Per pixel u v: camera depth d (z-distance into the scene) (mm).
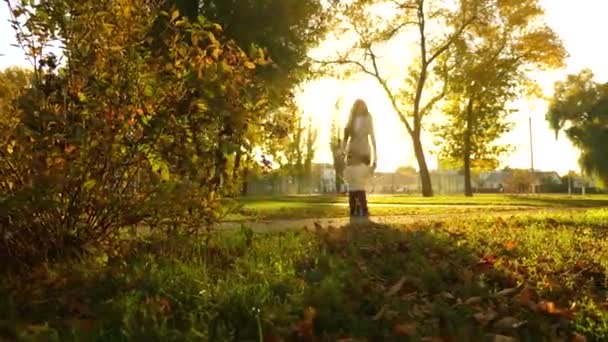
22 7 6031
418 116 40312
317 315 4535
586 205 23266
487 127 44906
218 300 4719
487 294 5430
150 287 5121
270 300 4781
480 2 39281
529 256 7363
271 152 6891
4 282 5516
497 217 13109
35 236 5961
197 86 6234
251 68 6652
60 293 5137
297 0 23469
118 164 6047
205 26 6602
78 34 6066
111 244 6316
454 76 41594
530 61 40875
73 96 5996
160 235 6457
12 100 6020
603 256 7438
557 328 4730
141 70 6109
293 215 13953
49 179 5504
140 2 6277
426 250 7539
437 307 4980
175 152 6227
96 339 4062
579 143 66688
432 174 78625
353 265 6359
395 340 4352
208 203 6496
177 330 4164
